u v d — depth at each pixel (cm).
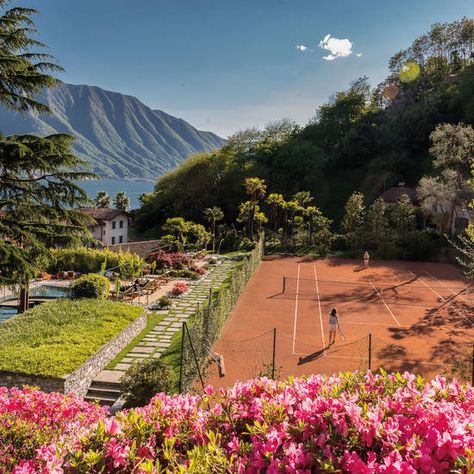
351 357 1828
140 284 2923
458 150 4272
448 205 4359
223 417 469
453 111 6981
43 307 2031
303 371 1681
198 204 6531
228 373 1641
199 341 1616
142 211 6938
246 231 5272
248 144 7375
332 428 423
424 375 1641
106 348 1689
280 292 2983
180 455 422
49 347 1579
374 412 437
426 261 4294
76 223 1584
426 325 2281
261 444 406
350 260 4322
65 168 1487
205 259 4066
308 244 4906
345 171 7462
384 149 7250
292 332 2155
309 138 8425
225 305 2259
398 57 8925
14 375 1393
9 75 1392
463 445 378
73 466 371
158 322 2223
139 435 421
